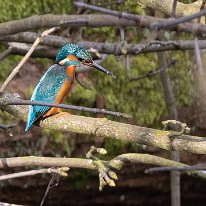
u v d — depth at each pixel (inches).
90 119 269.6
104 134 263.1
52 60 424.2
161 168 207.5
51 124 279.0
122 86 432.8
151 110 435.5
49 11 432.5
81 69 372.2
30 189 430.9
